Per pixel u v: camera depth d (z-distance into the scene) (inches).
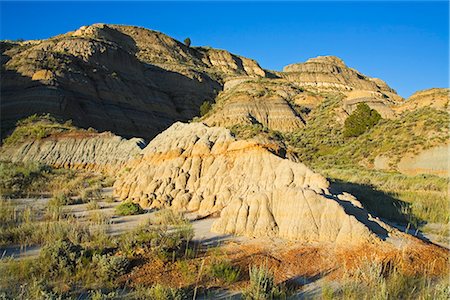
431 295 278.2
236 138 773.3
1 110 1988.2
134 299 262.8
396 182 987.9
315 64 6033.5
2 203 567.2
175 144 831.1
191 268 321.4
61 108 2059.5
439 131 1536.7
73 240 386.9
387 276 314.7
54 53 2459.4
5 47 2861.7
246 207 459.8
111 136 1638.8
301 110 2947.8
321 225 416.5
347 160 1694.1
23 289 264.2
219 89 3774.6
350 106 2689.5
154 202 653.9
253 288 278.4
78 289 279.0
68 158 1512.1
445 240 446.9
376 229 424.5
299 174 585.0
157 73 3339.1
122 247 361.4
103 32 3629.4
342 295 275.4
